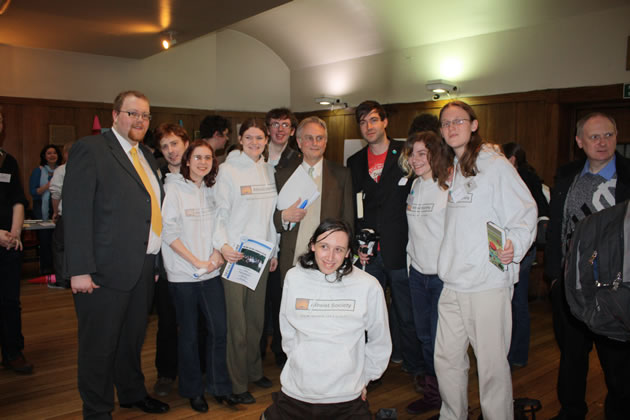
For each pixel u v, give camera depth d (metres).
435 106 6.88
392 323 3.37
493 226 1.92
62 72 7.49
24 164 7.30
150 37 6.49
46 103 7.38
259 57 9.14
